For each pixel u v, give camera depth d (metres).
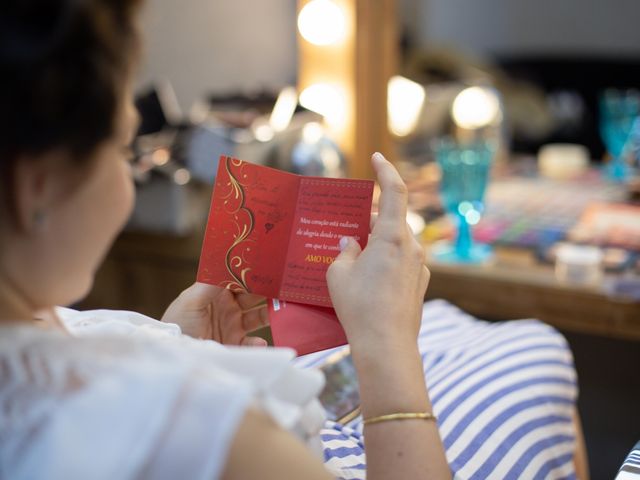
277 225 0.75
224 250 0.76
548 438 0.98
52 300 0.49
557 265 1.49
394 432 0.58
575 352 1.82
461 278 1.49
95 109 0.42
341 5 1.99
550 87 3.53
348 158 2.09
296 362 1.03
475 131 2.28
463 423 0.95
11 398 0.45
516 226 1.73
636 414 1.76
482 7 3.72
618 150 2.12
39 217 0.45
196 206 1.64
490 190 2.06
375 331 0.61
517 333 1.16
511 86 3.04
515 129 3.01
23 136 0.41
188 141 1.63
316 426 0.59
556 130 3.15
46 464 0.42
